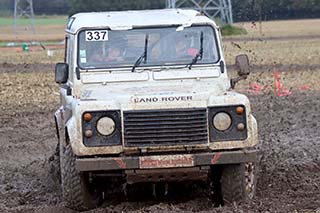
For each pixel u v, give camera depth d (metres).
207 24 19.33
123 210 18.05
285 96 45.34
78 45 19.11
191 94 17.14
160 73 18.72
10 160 28.02
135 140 16.88
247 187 17.91
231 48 101.88
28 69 75.50
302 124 33.81
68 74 19.56
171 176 17.17
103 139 16.94
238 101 17.11
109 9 131.25
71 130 17.11
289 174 22.14
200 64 18.89
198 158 16.92
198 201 18.84
